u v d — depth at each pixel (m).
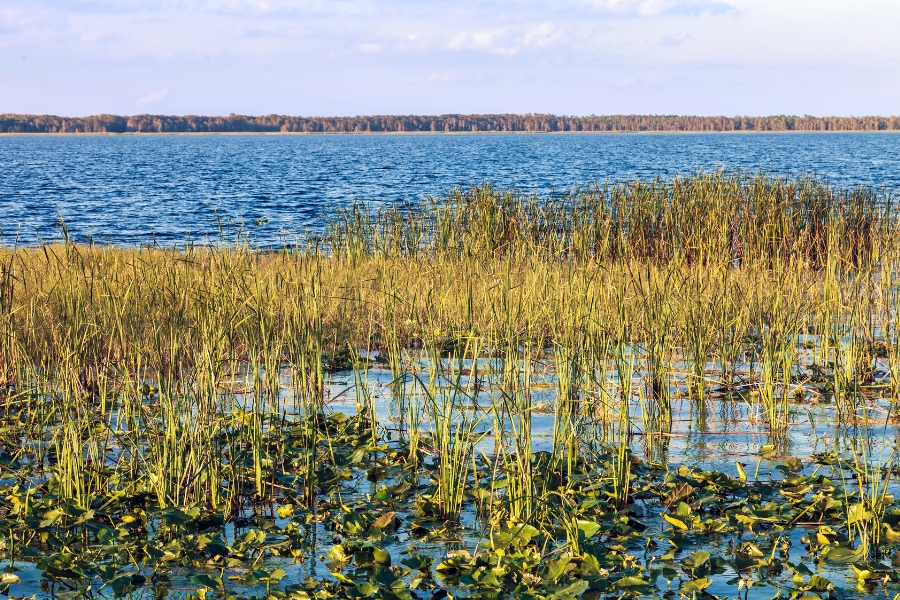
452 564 5.16
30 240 25.47
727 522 5.71
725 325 9.80
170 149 145.25
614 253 15.19
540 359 9.50
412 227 17.14
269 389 8.16
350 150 133.62
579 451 7.30
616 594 4.93
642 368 9.41
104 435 7.48
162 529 5.69
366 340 10.81
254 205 36.78
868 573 4.98
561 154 106.75
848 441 7.48
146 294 9.30
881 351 10.09
